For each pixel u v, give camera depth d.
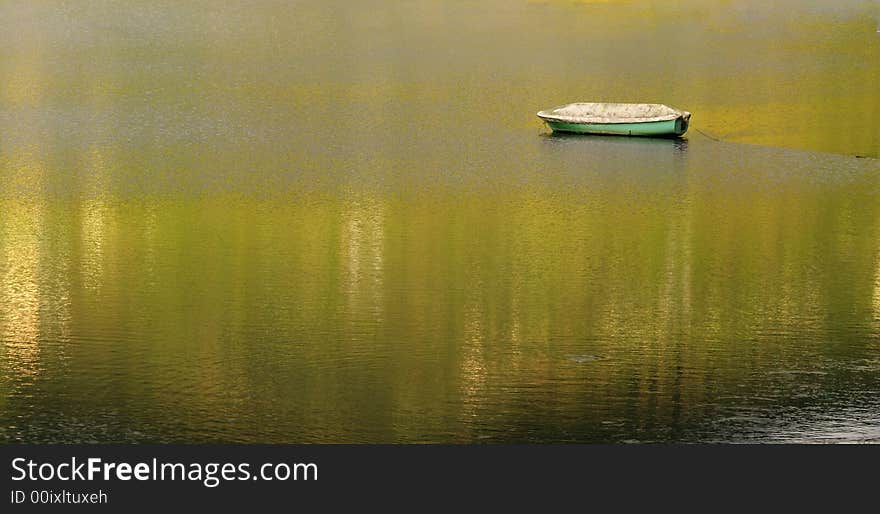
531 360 26.28
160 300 31.03
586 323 29.61
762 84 75.12
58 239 39.06
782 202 48.12
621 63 79.94
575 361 26.42
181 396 23.91
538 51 82.81
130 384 24.50
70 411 23.00
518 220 44.03
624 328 29.03
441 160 57.09
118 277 33.62
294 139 61.62
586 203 47.88
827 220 44.53
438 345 27.41
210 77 77.06
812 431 22.36
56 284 32.69
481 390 24.30
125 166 54.66
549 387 24.56
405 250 38.09
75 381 24.56
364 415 23.00
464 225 42.94
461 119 67.38
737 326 29.36
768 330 28.95
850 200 48.47
